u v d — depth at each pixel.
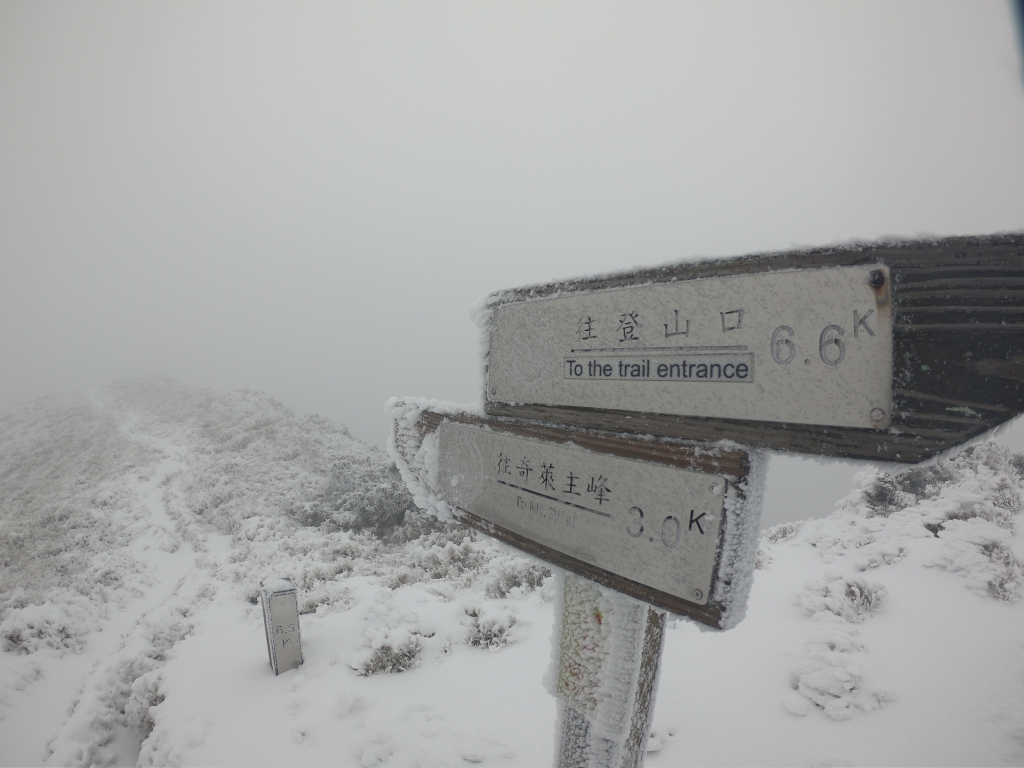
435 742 4.04
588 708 1.82
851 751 3.41
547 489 1.72
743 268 1.17
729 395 1.19
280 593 5.42
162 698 5.59
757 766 3.37
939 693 3.83
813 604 5.37
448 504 2.29
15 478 22.86
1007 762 3.15
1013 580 5.35
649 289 1.37
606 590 1.72
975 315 0.89
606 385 1.49
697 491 1.24
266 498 16.08
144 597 10.81
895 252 0.96
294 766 3.98
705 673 4.49
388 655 5.24
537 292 1.76
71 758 5.25
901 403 0.96
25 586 11.21
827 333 1.04
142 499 17.86
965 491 8.16
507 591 6.97
